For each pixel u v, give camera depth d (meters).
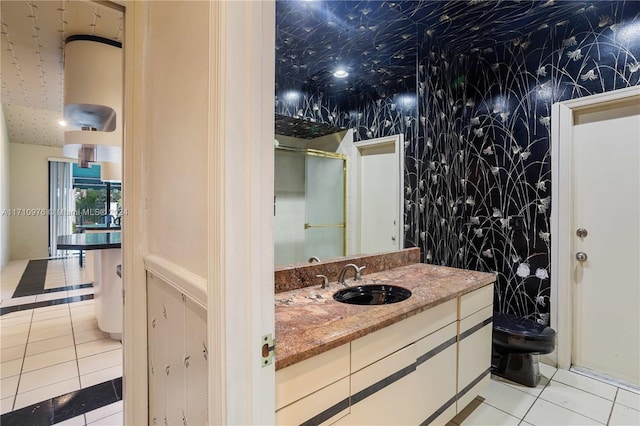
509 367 2.26
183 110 0.91
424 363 1.50
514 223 2.59
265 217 0.73
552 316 2.41
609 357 2.26
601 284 2.28
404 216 2.35
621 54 2.08
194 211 0.84
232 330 0.68
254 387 0.71
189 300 0.87
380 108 2.19
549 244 2.41
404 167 2.33
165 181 1.04
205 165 0.78
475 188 2.80
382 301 1.75
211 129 0.69
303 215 1.88
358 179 2.13
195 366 0.85
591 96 2.20
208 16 0.75
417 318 1.45
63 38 2.43
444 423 1.65
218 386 0.68
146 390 1.24
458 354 1.74
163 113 1.05
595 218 2.29
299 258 1.86
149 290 1.21
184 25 0.90
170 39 0.99
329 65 1.93
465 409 1.95
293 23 1.74
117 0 1.20
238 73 0.68
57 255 7.13
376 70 2.13
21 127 5.86
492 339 2.26
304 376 0.99
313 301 1.49
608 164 2.22
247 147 0.69
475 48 2.67
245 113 0.69
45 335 2.95
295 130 1.82
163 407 1.10
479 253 2.78
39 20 2.16
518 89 2.54
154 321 1.17
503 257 2.65
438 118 2.58
